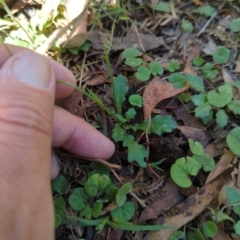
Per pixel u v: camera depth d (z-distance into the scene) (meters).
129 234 0.11
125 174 0.11
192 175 0.11
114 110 0.12
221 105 0.12
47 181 0.08
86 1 0.13
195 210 0.11
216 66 0.13
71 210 0.11
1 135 0.08
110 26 0.14
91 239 0.11
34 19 0.13
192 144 0.11
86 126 0.11
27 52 0.09
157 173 0.11
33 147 0.08
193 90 0.13
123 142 0.11
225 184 0.11
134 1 0.14
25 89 0.08
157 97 0.12
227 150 0.12
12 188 0.08
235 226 0.10
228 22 0.14
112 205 0.11
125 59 0.13
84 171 0.11
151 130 0.11
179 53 0.13
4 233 0.07
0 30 0.13
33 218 0.08
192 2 0.14
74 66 0.13
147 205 0.11
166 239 0.11
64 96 0.11
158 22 0.14
